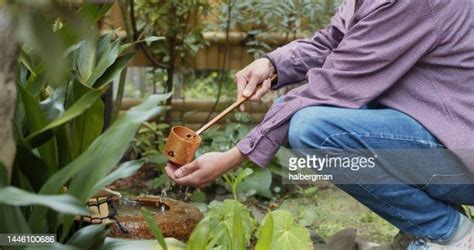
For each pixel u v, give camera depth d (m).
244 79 2.44
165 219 2.29
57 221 1.68
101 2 1.83
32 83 1.75
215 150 3.60
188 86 4.82
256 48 3.89
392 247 2.46
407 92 2.19
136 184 3.59
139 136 3.75
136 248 1.70
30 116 1.62
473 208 3.02
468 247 2.24
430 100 2.17
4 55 1.37
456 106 2.15
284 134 2.23
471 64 2.16
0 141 1.43
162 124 3.74
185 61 3.91
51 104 1.75
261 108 4.02
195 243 1.82
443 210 2.24
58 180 1.53
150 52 3.84
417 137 2.16
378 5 2.13
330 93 2.20
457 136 2.13
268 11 3.86
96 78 1.86
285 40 3.95
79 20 1.26
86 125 1.79
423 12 2.11
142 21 3.72
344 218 3.25
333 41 2.47
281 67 2.43
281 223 2.23
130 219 2.25
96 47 1.95
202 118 3.99
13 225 1.51
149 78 4.35
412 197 2.21
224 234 2.18
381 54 2.13
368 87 2.16
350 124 2.15
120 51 2.00
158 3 3.66
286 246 2.18
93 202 2.14
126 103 4.10
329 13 3.92
